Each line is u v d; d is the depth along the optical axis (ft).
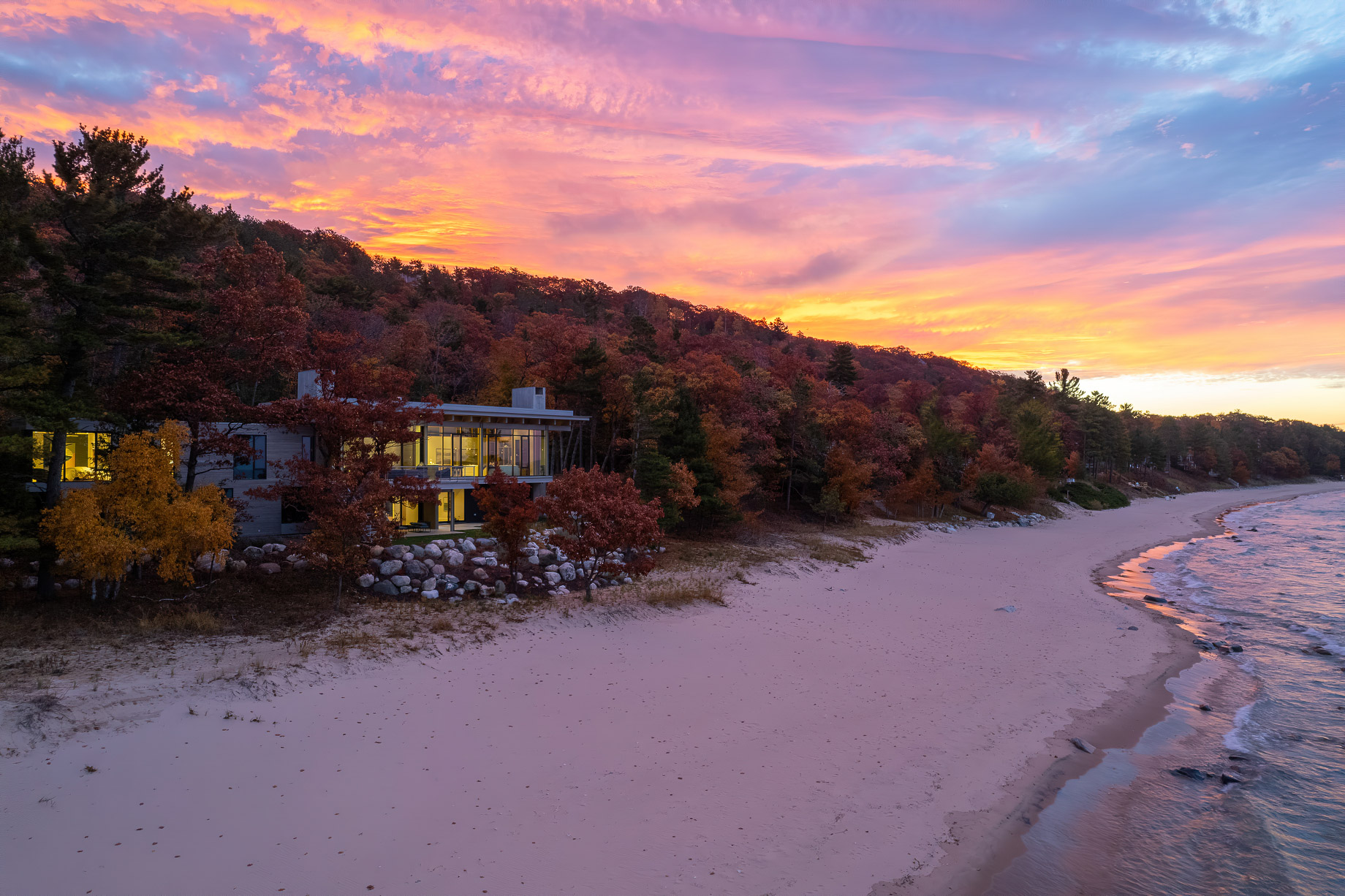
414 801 44.70
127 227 75.36
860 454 225.56
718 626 89.15
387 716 56.54
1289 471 588.50
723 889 37.68
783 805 46.80
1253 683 78.07
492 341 249.96
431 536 118.21
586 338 239.09
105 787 42.86
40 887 34.50
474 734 54.85
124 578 80.69
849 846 42.52
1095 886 40.57
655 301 540.52
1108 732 63.26
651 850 40.86
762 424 190.29
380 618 79.41
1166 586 138.72
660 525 130.21
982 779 52.49
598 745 54.19
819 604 104.99
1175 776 55.21
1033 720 64.80
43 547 71.97
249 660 64.13
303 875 36.94
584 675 69.00
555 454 160.04
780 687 68.90
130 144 78.23
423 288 386.11
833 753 55.11
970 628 95.55
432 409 101.19
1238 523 277.23
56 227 81.30
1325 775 55.93
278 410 89.04
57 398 70.69
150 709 52.44
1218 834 46.80
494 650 74.08
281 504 108.17
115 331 78.07
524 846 40.68
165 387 81.30
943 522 218.79
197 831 39.93
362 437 88.63
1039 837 45.55
